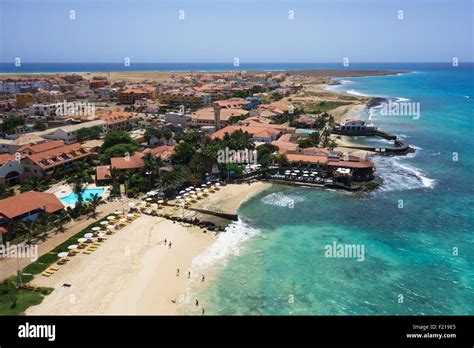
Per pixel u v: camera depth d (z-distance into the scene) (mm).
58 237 80000
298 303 62781
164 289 65125
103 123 167875
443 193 110125
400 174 126938
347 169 118875
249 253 77938
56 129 147875
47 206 87375
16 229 78250
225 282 68000
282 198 107375
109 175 112312
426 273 71250
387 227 89625
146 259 73750
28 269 67938
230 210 97188
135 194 103125
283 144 142500
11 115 199250
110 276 67562
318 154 131125
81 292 62812
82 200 94312
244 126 167125
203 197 105938
